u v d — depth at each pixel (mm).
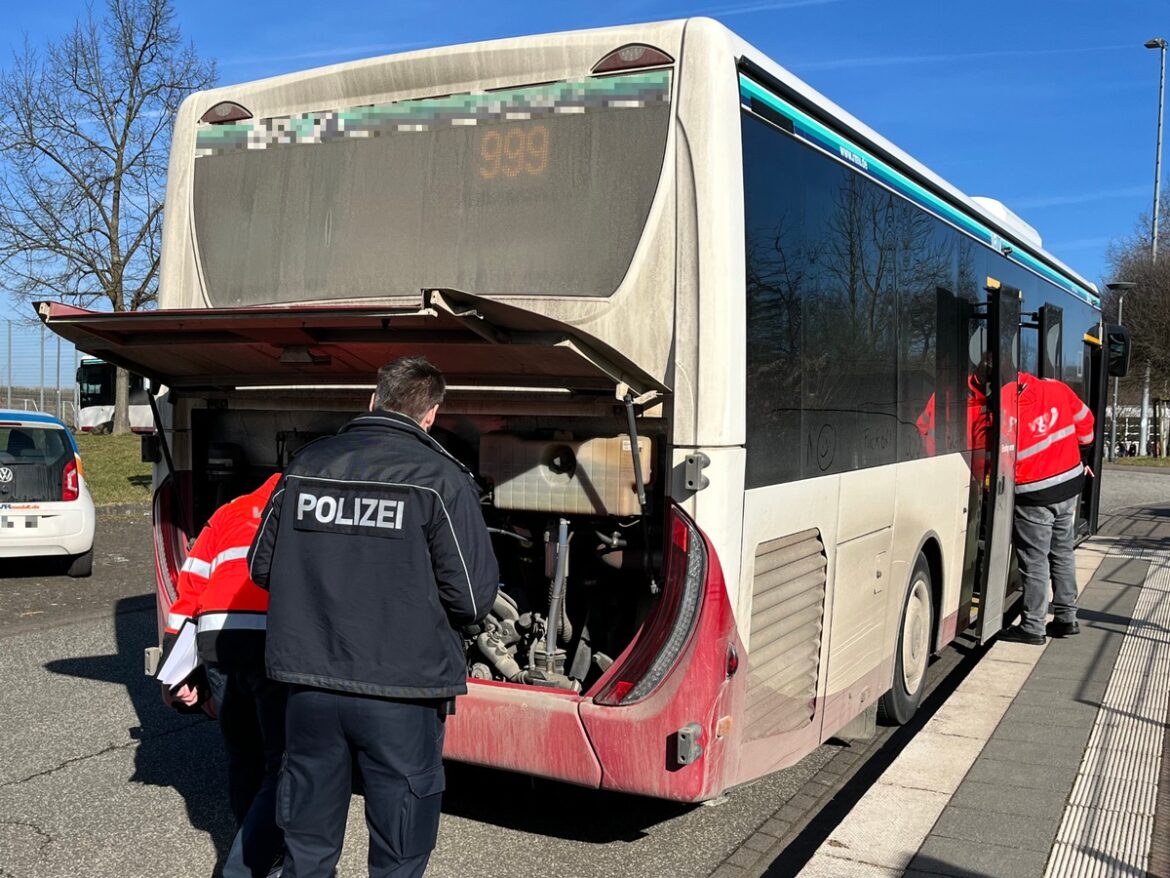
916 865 4191
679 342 4082
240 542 3898
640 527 4254
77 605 10008
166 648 4086
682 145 4176
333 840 3361
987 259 7859
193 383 5172
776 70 4613
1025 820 4641
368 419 3436
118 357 4805
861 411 5359
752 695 4309
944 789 5012
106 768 5621
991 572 7430
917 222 6266
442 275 4699
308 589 3287
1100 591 10211
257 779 4180
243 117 5285
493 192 4602
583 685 4480
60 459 11242
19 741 6035
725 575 4027
